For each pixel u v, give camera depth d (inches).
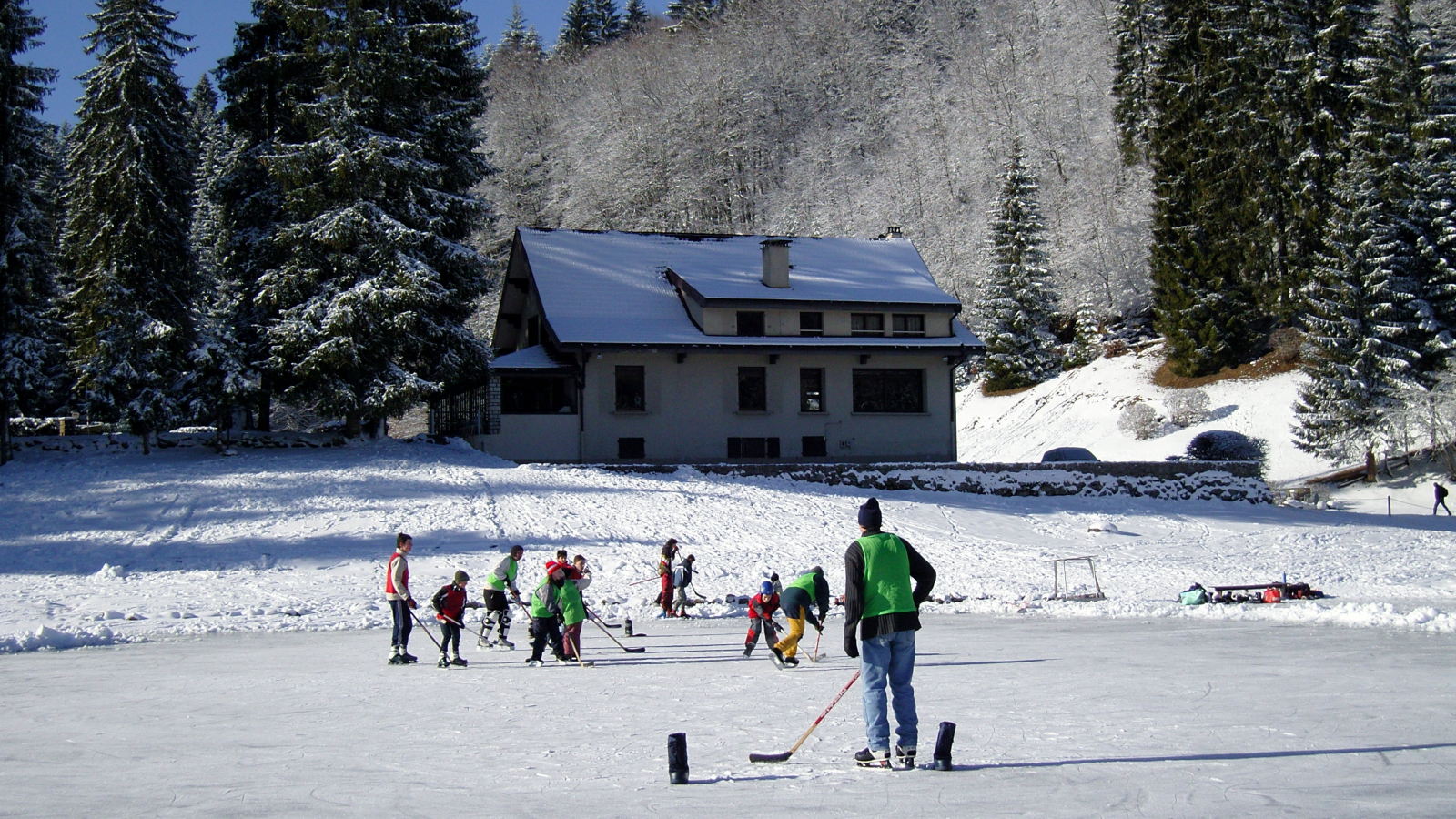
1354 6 2444.6
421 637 721.0
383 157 1445.6
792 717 386.3
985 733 337.4
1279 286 2422.5
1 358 1407.5
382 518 1140.5
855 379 1684.3
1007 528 1321.4
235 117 1594.5
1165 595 953.5
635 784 277.0
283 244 1473.9
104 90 1382.9
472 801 258.7
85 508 1162.6
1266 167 2485.2
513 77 4940.9
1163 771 277.0
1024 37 4394.7
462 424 1760.6
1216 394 2417.6
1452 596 942.4
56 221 1916.8
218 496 1215.6
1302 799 244.2
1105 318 3166.8
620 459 1568.7
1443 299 2017.7
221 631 722.2
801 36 4822.8
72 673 515.2
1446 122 2219.5
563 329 1547.7
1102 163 3481.8
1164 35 2915.8
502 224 3964.1
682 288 1669.5
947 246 3710.6
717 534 1155.3
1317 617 748.0
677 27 5305.1
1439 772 271.4
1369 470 1984.5
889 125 4461.1
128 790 272.2
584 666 560.7
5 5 1416.1
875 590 295.9
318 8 1441.9
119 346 1395.2
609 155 4296.3
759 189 4409.5
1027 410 2817.4
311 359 1379.2
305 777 287.1
